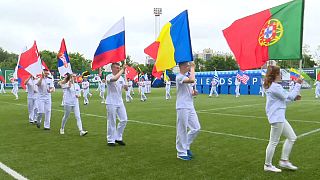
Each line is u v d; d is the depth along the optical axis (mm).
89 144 9281
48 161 7461
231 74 37469
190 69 7512
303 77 7043
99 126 12578
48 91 11969
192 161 7414
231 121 13625
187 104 7586
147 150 8516
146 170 6738
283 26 6691
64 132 11305
